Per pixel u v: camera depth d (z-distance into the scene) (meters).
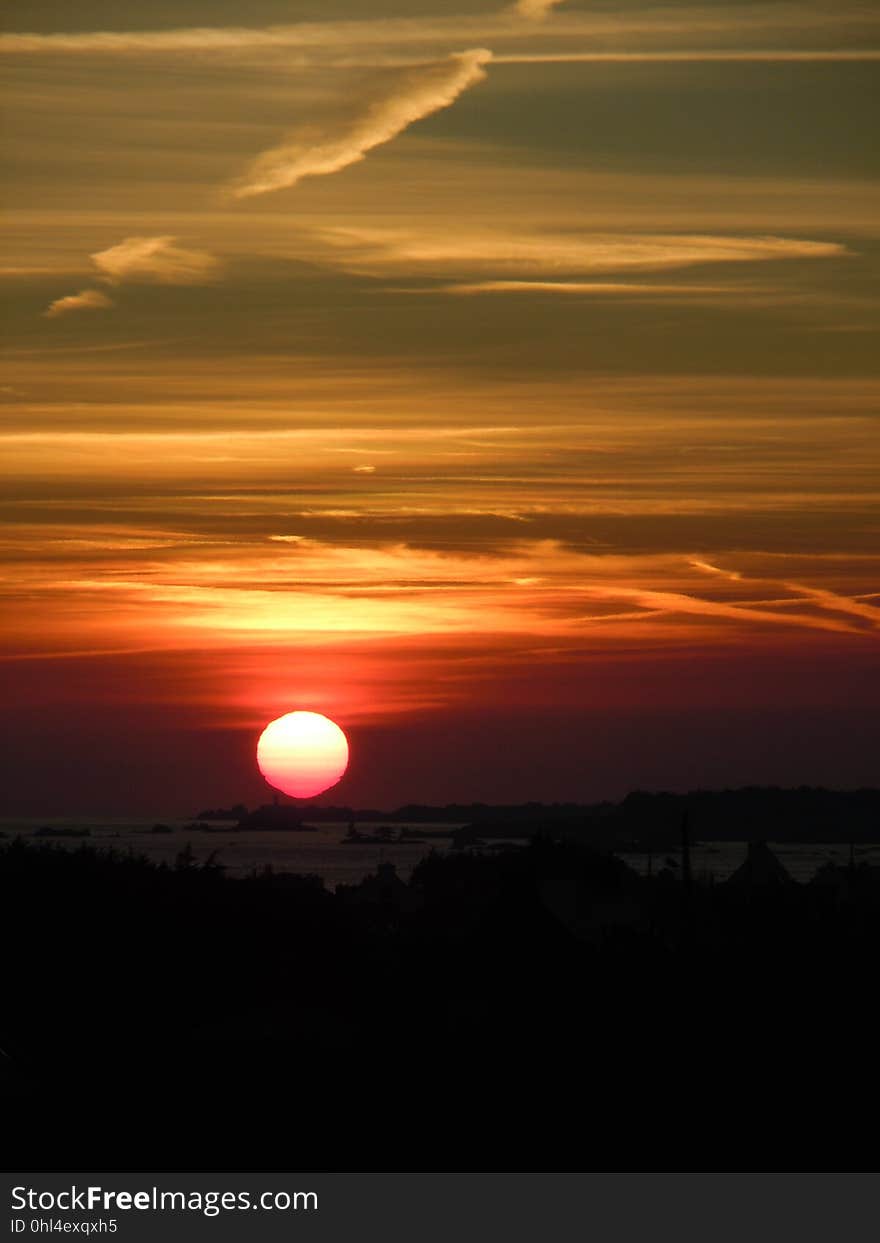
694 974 63.31
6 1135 48.38
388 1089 55.41
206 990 65.25
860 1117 52.28
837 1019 58.31
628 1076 55.66
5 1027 59.41
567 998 63.88
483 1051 59.78
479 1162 48.12
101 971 63.47
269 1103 53.16
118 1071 56.91
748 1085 54.44
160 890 70.88
